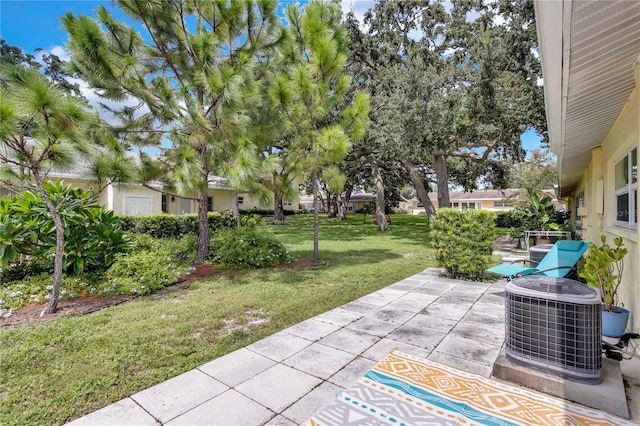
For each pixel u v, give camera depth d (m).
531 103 8.34
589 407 2.06
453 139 9.87
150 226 9.31
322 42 6.15
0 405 2.15
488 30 8.82
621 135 3.26
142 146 5.99
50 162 3.77
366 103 6.51
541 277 2.71
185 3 5.80
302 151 6.73
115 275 4.90
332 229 16.27
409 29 13.27
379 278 5.84
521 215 10.76
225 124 5.35
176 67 6.23
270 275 5.99
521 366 2.37
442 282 5.57
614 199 3.83
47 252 4.75
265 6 6.00
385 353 2.87
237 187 5.51
